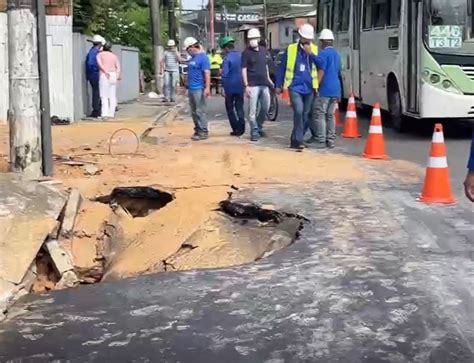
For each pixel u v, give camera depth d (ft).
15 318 17.11
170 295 18.33
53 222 23.72
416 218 25.85
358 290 18.28
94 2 83.56
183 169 35.35
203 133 48.78
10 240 21.80
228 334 15.78
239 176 33.55
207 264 22.33
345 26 65.62
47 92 30.14
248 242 24.21
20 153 29.76
